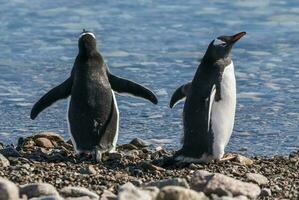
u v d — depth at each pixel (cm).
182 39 3944
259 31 4072
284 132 2753
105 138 2330
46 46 3828
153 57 3659
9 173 2009
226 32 4062
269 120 2872
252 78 3350
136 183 1945
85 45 2383
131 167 2164
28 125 2841
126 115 2923
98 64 2384
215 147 2253
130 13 4362
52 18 4275
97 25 4162
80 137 2327
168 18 4278
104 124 2330
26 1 4569
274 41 3900
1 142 2580
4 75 3416
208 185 1786
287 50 3753
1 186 1609
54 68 3528
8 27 4109
